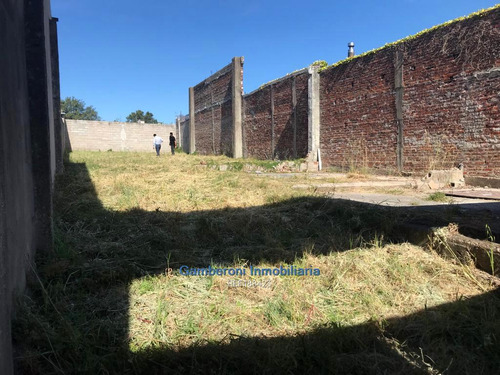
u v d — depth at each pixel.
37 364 1.86
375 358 2.00
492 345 2.08
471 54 7.96
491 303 2.53
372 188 7.35
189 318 2.35
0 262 1.47
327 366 1.91
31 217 2.95
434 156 9.01
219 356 1.94
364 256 3.35
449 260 3.31
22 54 2.85
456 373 1.92
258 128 17.89
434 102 8.95
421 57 9.27
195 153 26.38
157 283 2.81
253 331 2.24
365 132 11.36
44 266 2.90
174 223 4.35
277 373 1.86
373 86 10.96
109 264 3.05
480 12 7.72
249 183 7.50
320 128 13.57
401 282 2.92
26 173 2.77
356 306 2.55
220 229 4.21
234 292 2.73
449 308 2.50
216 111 22.53
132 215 4.73
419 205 5.09
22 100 2.71
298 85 14.54
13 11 2.42
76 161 14.74
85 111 60.22
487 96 7.68
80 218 4.58
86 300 2.54
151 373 1.88
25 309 2.14
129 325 2.25
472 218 3.94
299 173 11.55
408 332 2.28
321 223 4.49
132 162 14.06
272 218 4.58
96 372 1.86
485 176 7.80
